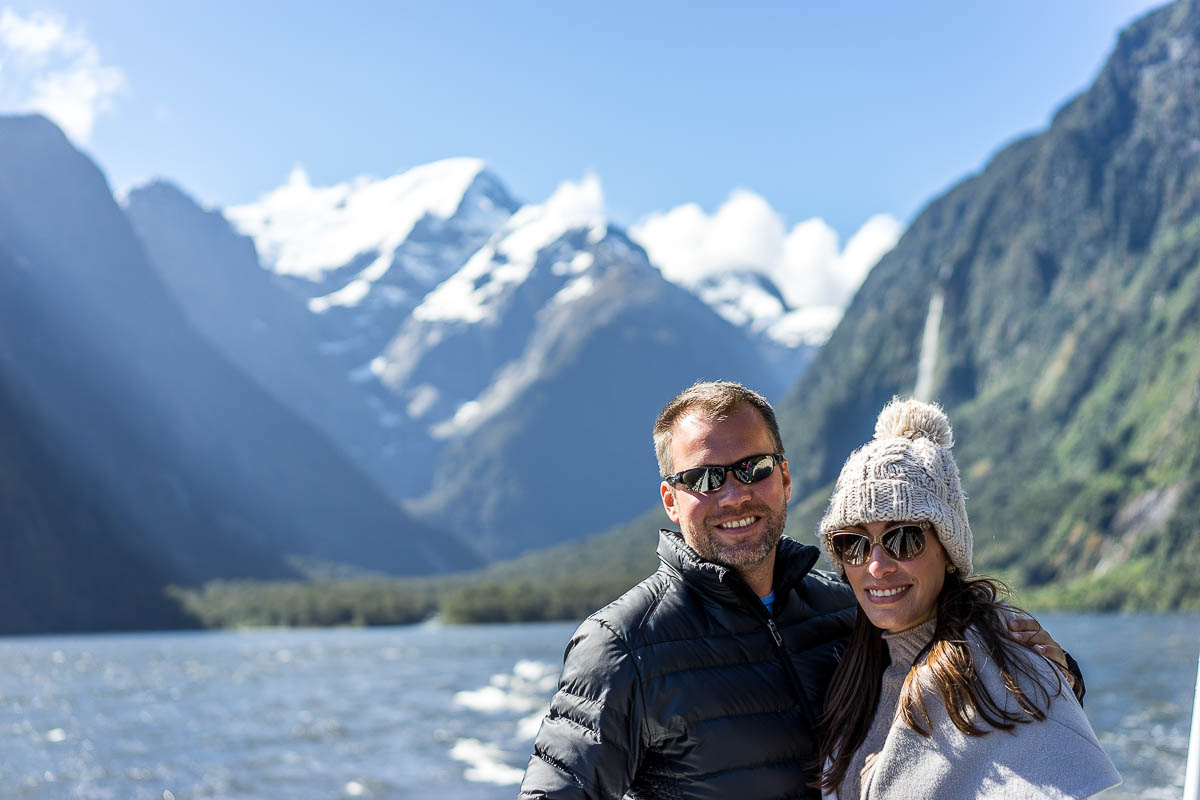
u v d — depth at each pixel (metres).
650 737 3.41
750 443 3.57
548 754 3.39
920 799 2.77
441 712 50.34
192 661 95.81
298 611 188.12
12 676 77.81
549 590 179.12
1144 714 39.34
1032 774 2.66
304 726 45.16
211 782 30.55
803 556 3.69
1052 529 147.50
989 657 2.81
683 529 3.65
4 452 194.62
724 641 3.51
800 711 3.52
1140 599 124.19
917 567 3.00
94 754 37.22
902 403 3.26
